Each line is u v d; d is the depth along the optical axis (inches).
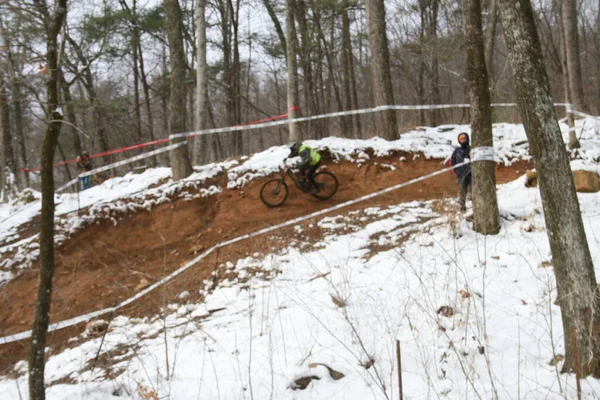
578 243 134.3
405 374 151.8
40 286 125.5
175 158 420.5
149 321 236.7
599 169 372.8
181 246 340.2
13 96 242.8
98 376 181.3
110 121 809.5
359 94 1239.5
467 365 151.6
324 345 175.5
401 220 333.1
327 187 410.3
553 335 166.2
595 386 127.7
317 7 800.3
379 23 500.4
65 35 153.8
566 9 518.3
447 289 196.7
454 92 999.0
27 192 467.8
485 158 284.4
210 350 185.3
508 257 243.1
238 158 451.8
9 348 241.0
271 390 150.7
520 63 138.9
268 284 255.1
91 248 343.9
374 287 223.6
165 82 845.8
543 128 136.8
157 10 768.9
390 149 462.6
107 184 442.9
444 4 800.9
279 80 1204.5
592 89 872.9
